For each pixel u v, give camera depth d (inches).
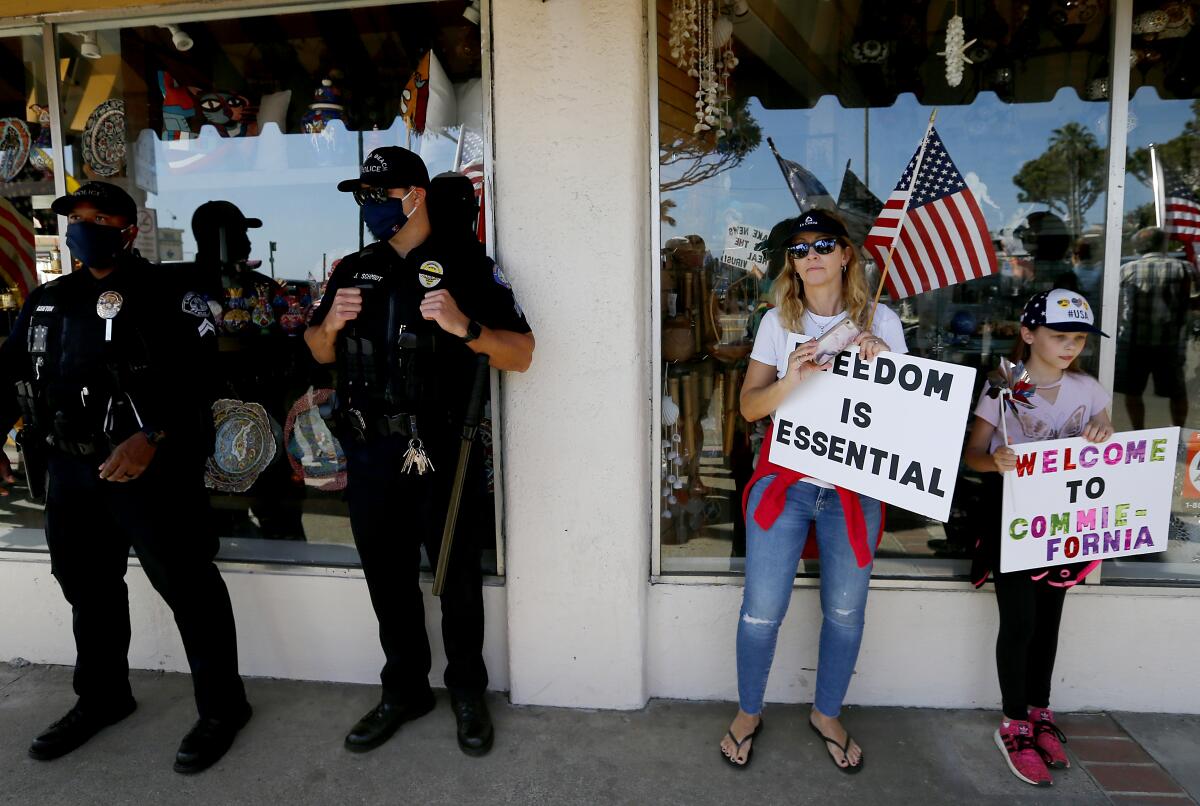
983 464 92.4
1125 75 105.7
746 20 113.0
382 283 96.0
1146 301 111.3
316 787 95.0
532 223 103.4
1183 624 104.3
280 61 126.8
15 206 131.3
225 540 126.6
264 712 110.7
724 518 113.9
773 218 116.3
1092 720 105.3
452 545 99.9
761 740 102.7
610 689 110.0
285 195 128.6
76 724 103.5
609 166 101.3
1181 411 111.0
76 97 126.8
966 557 111.3
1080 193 111.6
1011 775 95.0
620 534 106.7
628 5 98.8
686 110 110.7
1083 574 94.1
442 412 97.2
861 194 117.3
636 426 105.0
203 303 100.0
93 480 97.3
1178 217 110.1
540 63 101.0
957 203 109.3
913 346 116.4
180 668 122.6
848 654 94.8
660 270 108.8
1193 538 109.8
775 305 94.3
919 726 105.3
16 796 93.8
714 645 111.3
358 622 117.0
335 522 125.2
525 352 97.7
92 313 95.3
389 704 104.1
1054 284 113.5
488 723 103.1
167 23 121.6
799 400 91.6
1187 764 96.0
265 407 126.7
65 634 124.4
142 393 95.0
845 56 115.9
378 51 122.5
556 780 95.7
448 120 118.6
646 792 93.4
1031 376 93.5
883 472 87.4
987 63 114.0
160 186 131.1
